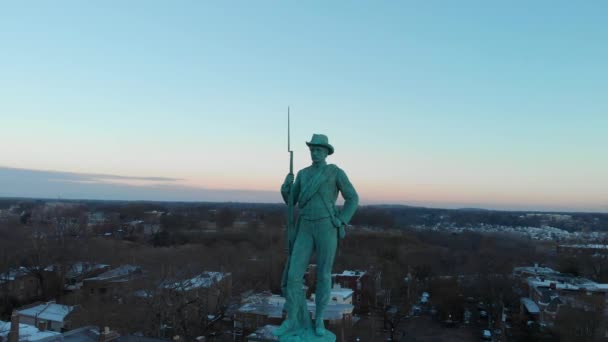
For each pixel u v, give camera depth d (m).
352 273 93.94
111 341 42.97
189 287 57.53
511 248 163.38
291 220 13.21
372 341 65.31
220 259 98.69
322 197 12.65
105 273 84.75
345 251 120.75
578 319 60.66
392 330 69.06
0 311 69.38
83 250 94.00
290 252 13.12
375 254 119.88
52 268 84.75
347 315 67.44
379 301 86.94
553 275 110.00
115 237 143.88
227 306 57.00
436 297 90.56
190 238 137.38
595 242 196.00
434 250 130.50
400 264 113.00
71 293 79.69
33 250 84.12
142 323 53.69
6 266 80.81
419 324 80.88
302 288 12.85
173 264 78.81
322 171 12.80
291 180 13.36
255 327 63.03
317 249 12.80
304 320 12.85
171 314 52.06
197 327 54.66
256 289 75.62
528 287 94.75
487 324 82.19
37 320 60.03
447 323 81.44
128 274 77.12
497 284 91.75
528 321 78.56
